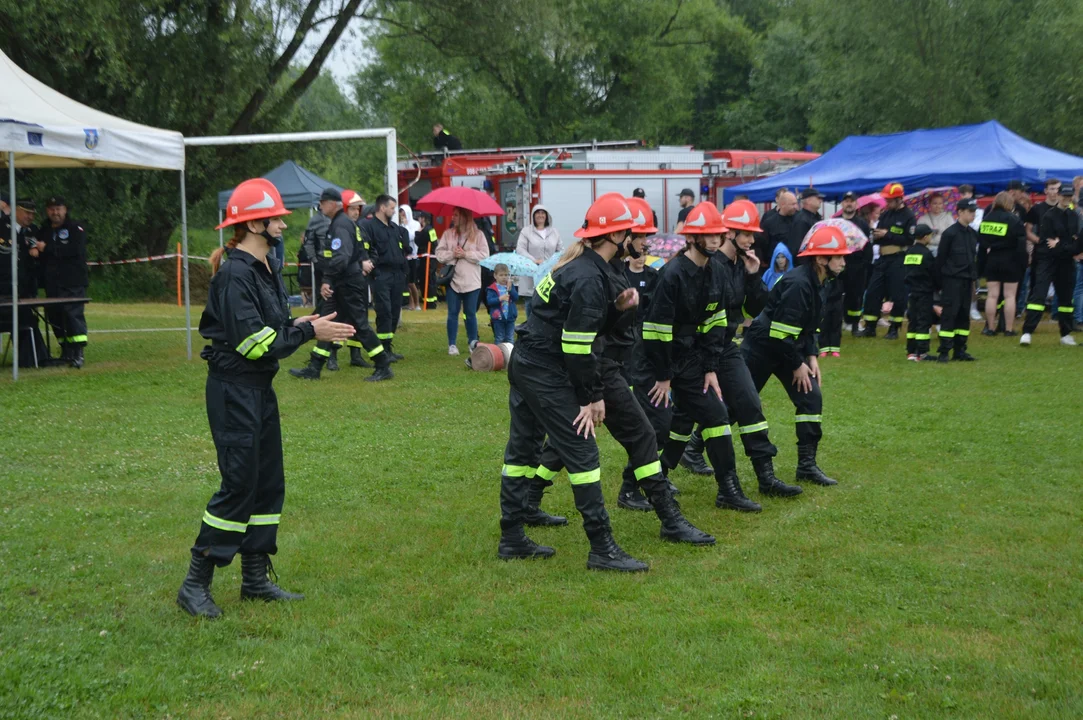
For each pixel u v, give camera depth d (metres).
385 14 27.48
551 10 27.23
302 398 10.16
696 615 4.61
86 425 8.67
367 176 42.53
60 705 3.68
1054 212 13.36
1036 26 31.41
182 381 11.03
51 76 23.39
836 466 7.42
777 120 52.53
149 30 23.94
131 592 4.86
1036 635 4.36
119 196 25.83
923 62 32.59
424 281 20.48
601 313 5.00
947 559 5.36
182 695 3.81
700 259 5.95
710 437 6.34
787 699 3.77
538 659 4.13
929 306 12.59
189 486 6.81
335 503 6.50
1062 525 5.91
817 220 13.48
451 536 5.84
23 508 6.23
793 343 6.70
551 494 6.75
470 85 38.94
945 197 17.73
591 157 22.83
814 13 34.66
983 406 9.50
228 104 25.94
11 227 10.92
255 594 4.79
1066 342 13.70
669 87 41.12
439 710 3.71
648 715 3.67
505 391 10.54
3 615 4.51
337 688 3.89
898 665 4.04
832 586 4.99
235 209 4.52
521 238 14.20
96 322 17.94
